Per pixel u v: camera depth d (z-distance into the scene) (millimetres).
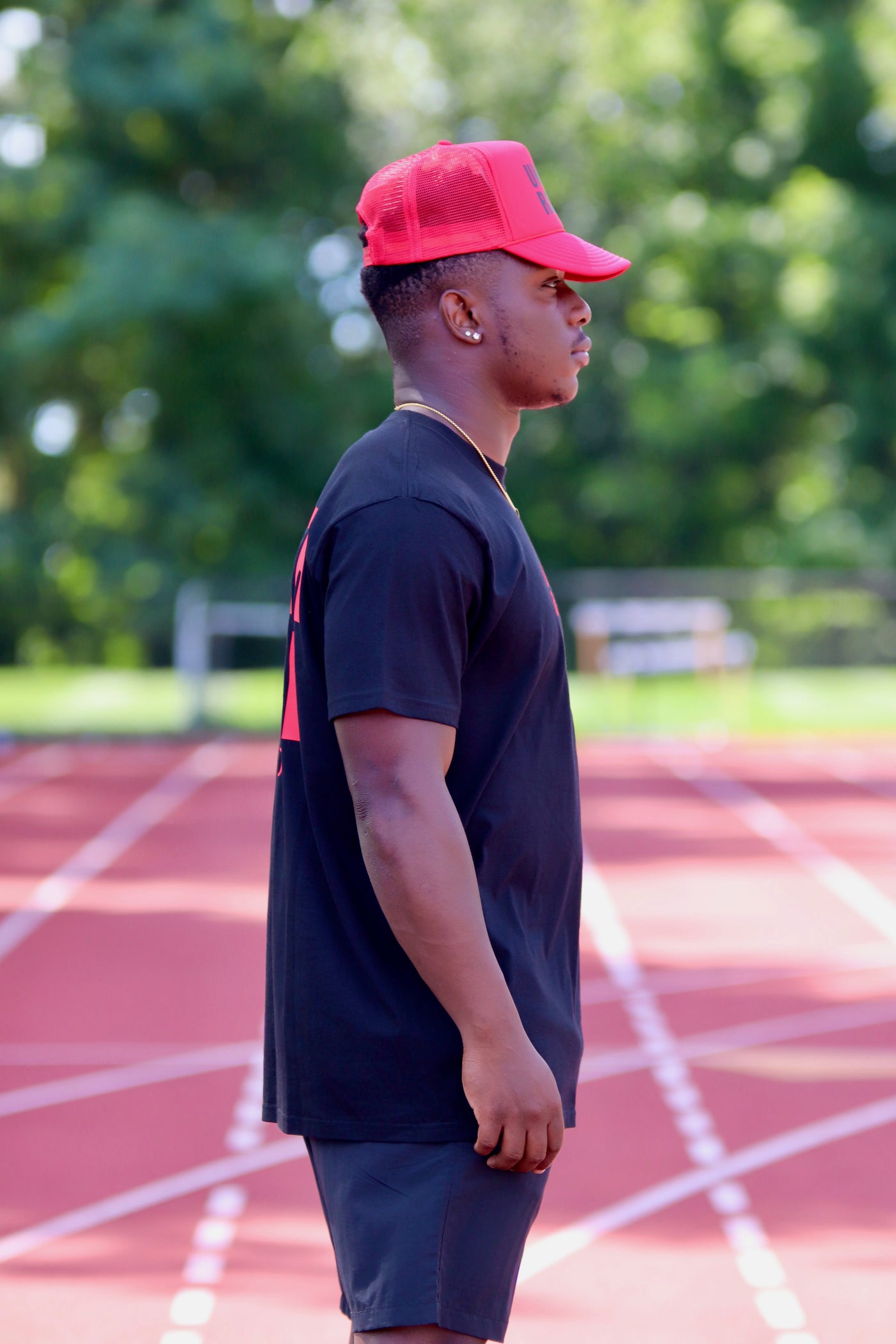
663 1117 10016
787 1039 11961
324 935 4023
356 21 66875
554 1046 4004
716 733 38594
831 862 20812
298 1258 7758
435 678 3760
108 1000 13180
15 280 61531
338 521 3855
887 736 38438
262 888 18703
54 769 32156
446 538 3789
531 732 4047
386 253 4145
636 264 64188
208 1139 9586
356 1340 3893
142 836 23016
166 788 28906
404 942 3734
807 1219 8266
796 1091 10594
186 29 58312
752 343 63062
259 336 60719
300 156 62594
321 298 63156
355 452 3998
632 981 13977
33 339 54875
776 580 43344
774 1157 9242
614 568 69312
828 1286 7426
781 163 64938
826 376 62812
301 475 65375
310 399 63875
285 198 62469
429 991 3941
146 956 15000
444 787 3764
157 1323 7023
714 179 65750
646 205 66062
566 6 71125
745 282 61969
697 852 21609
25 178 57781
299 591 4090
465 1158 3885
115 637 62562
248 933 16125
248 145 61594
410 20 70562
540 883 4082
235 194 62812
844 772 31625
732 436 63625
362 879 4012
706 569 67688
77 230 58812
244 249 55031
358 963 3982
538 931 4086
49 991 13539
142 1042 11867
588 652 41781
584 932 16219
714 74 64312
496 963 3756
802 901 18047
